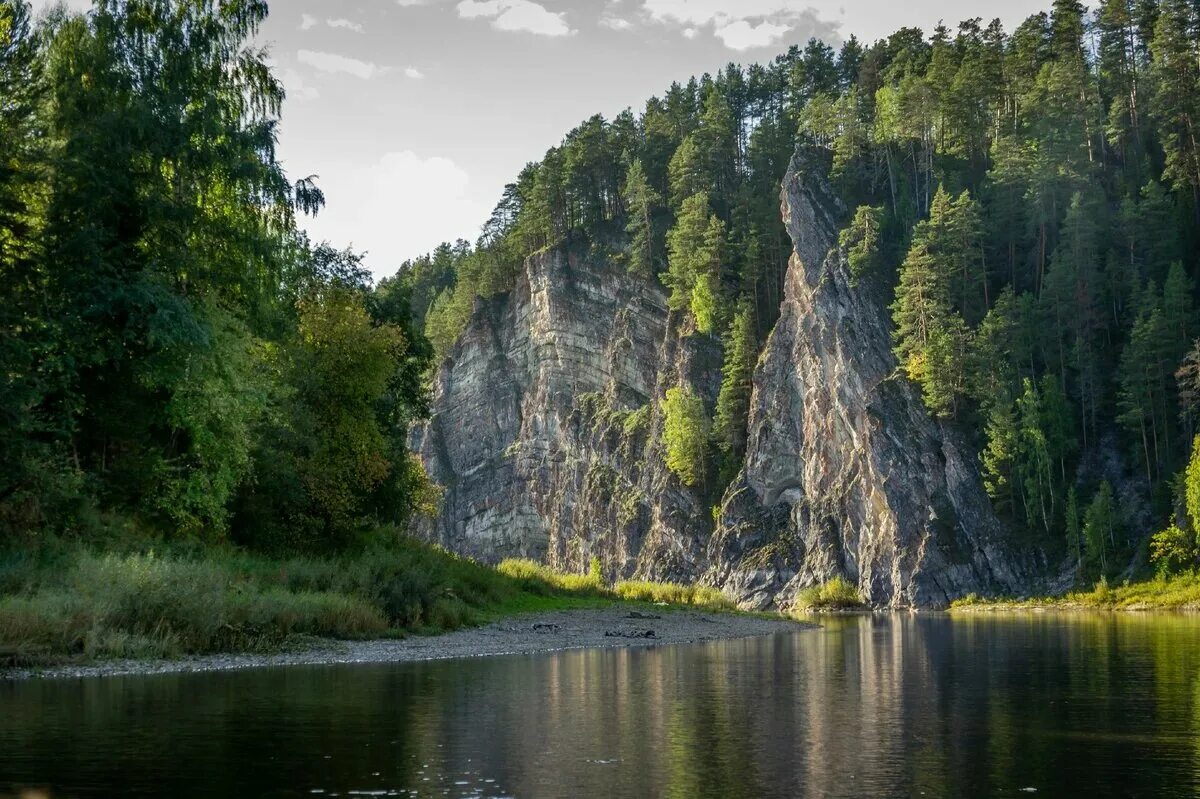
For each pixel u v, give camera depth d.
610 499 154.50
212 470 35.66
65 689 16.64
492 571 54.47
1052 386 111.75
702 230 157.75
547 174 180.75
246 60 38.41
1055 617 67.69
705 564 136.50
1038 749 11.81
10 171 30.41
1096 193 128.12
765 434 133.62
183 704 14.87
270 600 26.75
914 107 143.50
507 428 176.25
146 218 33.53
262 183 36.91
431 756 11.08
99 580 23.53
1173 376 108.31
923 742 12.29
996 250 132.00
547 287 172.50
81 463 33.97
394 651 25.92
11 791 9.16
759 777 10.12
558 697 16.61
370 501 52.94
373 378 46.84
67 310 31.22
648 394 159.38
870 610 107.25
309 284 48.00
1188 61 129.00
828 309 125.62
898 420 114.31
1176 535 92.88
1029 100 141.50
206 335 33.03
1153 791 9.52
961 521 108.00
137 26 35.25
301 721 13.35
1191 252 124.12
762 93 194.25
